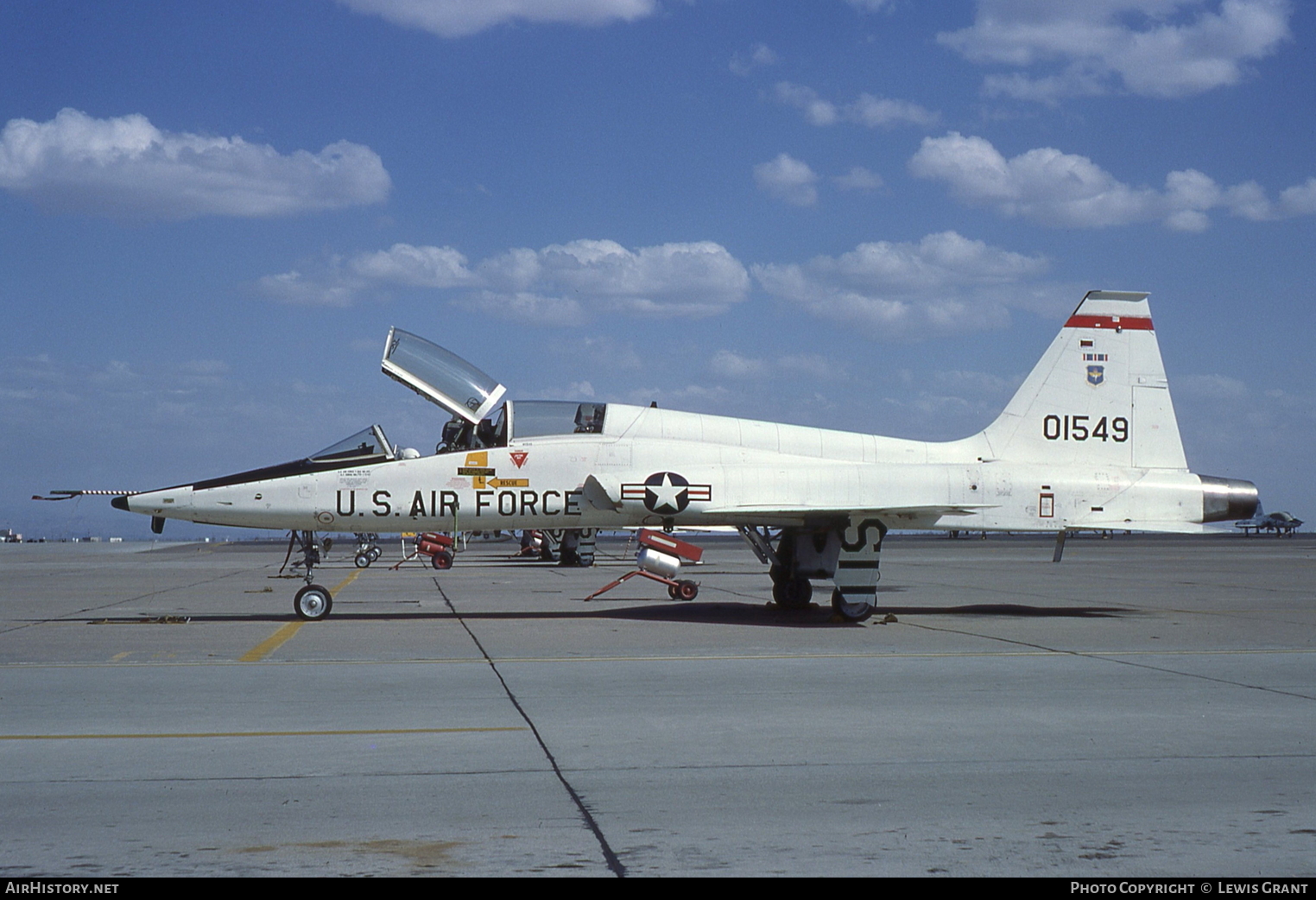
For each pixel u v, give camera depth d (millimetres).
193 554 54719
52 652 11898
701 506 15500
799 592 17266
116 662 11039
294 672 10367
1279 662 11117
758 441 16344
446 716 8133
